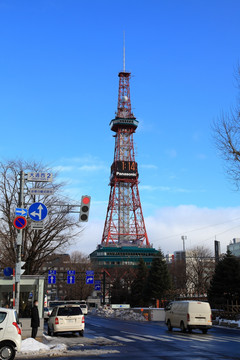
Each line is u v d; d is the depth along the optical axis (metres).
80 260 123.94
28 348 16.72
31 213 19.94
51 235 34.47
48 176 20.77
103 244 162.62
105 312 63.88
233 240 164.38
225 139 27.33
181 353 16.25
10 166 32.84
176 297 66.94
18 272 19.20
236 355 15.50
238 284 54.56
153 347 18.70
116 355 15.69
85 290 117.44
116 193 168.38
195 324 27.02
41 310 24.23
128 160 172.88
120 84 190.50
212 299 55.00
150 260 157.38
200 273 91.31
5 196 32.47
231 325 35.66
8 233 33.38
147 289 97.19
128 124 177.00
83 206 21.19
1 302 24.20
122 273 122.94
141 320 49.09
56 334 25.81
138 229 165.12
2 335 13.85
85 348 18.50
